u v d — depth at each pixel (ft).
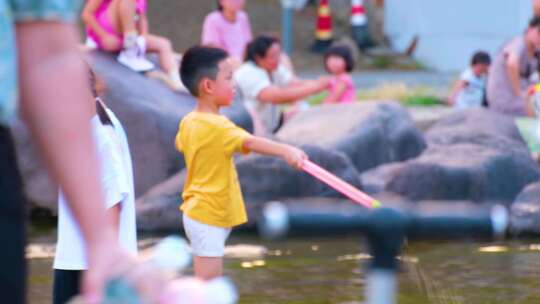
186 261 11.00
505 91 60.34
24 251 11.09
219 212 30.09
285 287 34.42
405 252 38.81
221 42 59.72
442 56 119.34
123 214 24.06
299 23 131.34
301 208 8.84
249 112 49.06
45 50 10.85
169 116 47.06
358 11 125.18
